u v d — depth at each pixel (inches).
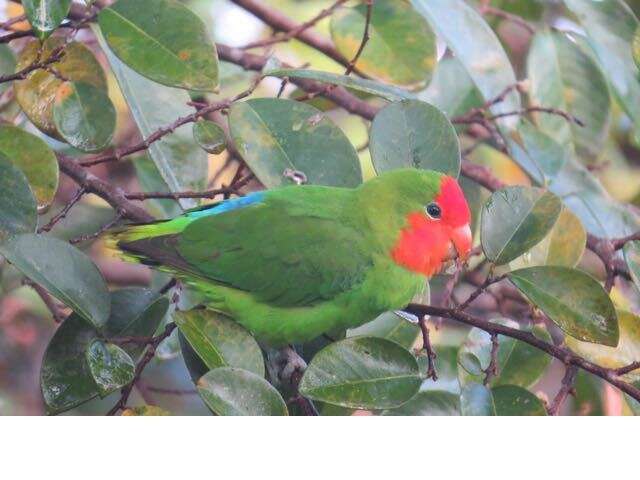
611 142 433.1
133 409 227.6
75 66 277.9
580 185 336.8
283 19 392.5
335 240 271.6
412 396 229.8
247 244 269.7
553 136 367.9
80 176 277.3
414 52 341.1
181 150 290.7
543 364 274.7
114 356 220.1
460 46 318.0
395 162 277.4
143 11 249.3
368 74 342.0
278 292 269.9
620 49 317.4
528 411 240.1
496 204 246.8
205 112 264.7
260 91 430.0
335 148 272.7
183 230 273.4
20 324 401.1
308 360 291.7
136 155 347.6
